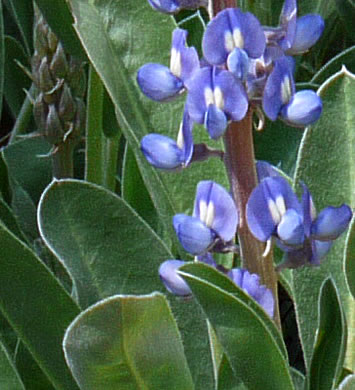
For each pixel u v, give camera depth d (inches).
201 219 13.6
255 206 13.4
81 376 13.2
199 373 15.2
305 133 15.5
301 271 15.4
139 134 15.6
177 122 15.8
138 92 15.8
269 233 13.4
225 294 12.8
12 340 16.4
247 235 13.7
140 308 12.9
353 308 15.3
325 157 15.5
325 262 15.4
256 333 13.0
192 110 13.3
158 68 13.7
